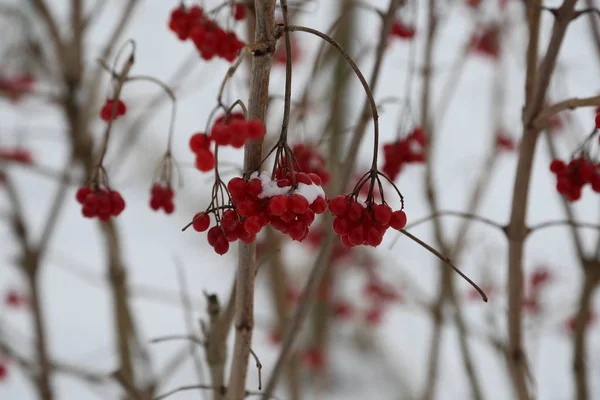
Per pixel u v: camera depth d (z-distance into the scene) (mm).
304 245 3104
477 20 2264
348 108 2617
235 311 1540
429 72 1892
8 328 2941
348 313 3242
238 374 1546
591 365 3031
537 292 2771
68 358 3318
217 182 1429
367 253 3076
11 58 2281
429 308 2334
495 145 2346
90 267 4418
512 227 1613
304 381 3463
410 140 1701
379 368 3703
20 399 3104
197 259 4789
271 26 1431
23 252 2203
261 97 1447
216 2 1762
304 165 1670
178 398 3006
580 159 1569
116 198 1550
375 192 2443
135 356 2256
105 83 2732
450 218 4020
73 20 1955
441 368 3299
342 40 2541
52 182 5008
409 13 1792
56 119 4293
